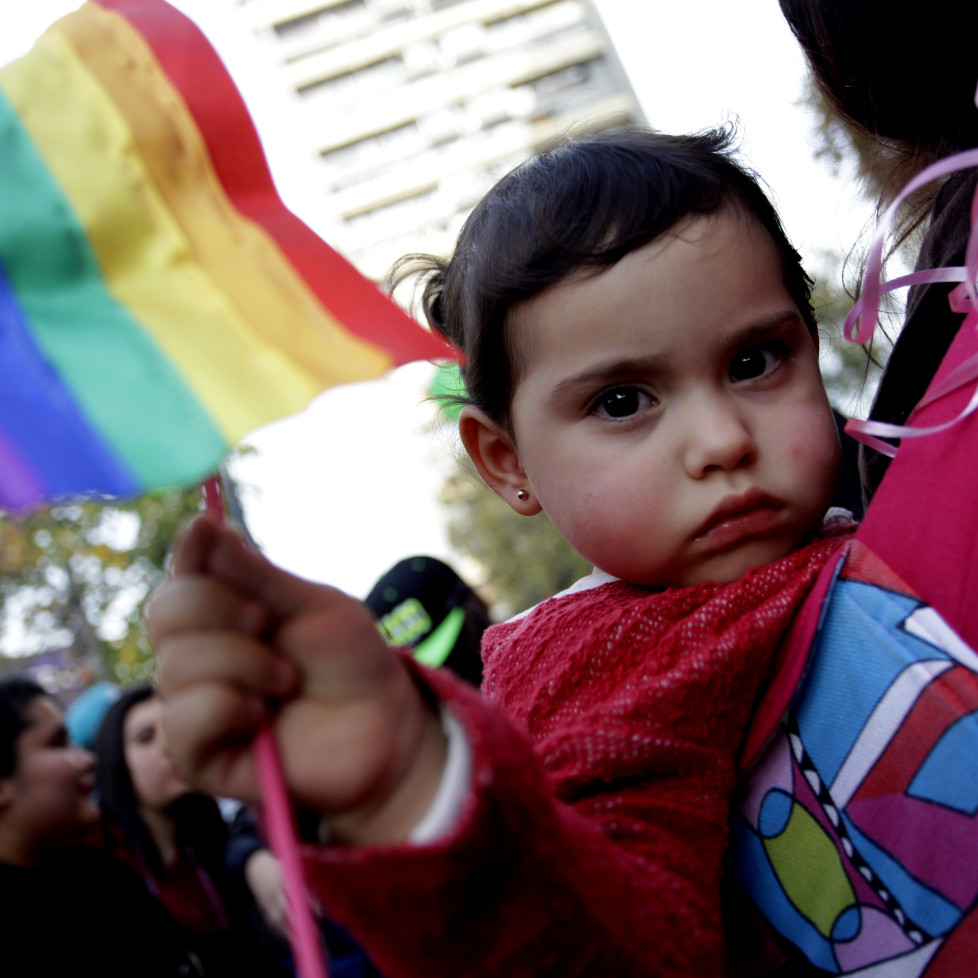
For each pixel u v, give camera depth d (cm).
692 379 93
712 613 86
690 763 79
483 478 117
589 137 127
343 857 59
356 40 4088
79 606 995
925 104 105
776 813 83
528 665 97
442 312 136
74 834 213
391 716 63
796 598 86
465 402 142
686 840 75
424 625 254
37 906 197
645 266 93
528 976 62
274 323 57
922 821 75
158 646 61
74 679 1154
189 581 61
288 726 61
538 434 99
